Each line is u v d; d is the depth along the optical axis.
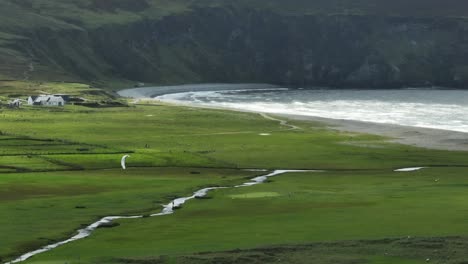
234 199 139.50
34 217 119.44
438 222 106.19
